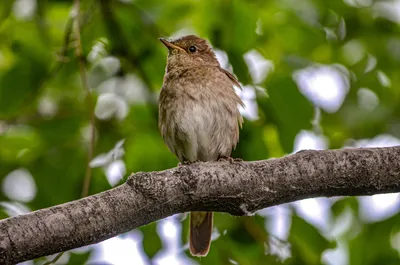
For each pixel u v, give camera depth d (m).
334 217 12.05
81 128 11.18
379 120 12.30
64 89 11.68
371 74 12.80
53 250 6.32
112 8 11.35
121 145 10.59
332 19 12.71
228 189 7.10
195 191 7.00
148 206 6.77
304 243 10.25
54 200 10.74
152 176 6.89
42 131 11.13
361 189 7.33
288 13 11.80
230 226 10.41
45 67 11.27
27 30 11.77
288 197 7.28
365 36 13.00
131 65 11.16
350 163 7.27
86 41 11.37
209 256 10.20
